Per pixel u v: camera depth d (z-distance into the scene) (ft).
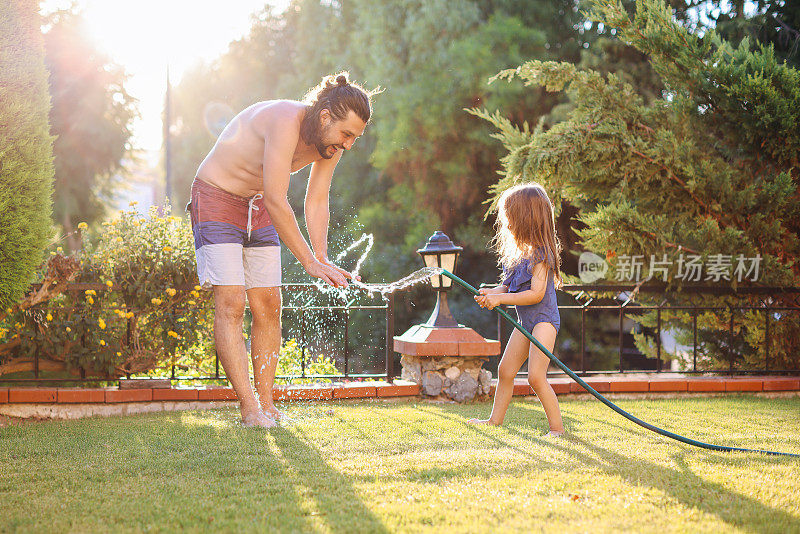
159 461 9.66
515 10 44.14
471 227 45.16
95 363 15.01
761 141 20.48
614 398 17.63
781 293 19.76
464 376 16.66
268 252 13.03
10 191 13.25
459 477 8.73
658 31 20.93
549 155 20.04
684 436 12.00
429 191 45.96
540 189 12.80
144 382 15.05
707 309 20.62
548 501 7.64
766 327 19.53
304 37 56.29
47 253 16.10
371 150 49.98
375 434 11.74
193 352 17.21
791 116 19.08
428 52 44.19
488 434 11.93
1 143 13.19
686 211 21.25
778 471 9.23
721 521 7.02
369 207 48.85
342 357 40.50
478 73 41.60
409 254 44.93
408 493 8.00
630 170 20.51
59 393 14.12
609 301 27.86
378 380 17.94
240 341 12.59
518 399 17.25
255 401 12.67
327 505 7.51
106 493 8.11
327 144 11.87
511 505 7.50
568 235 40.75
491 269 45.60
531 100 41.65
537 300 12.43
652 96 36.81
